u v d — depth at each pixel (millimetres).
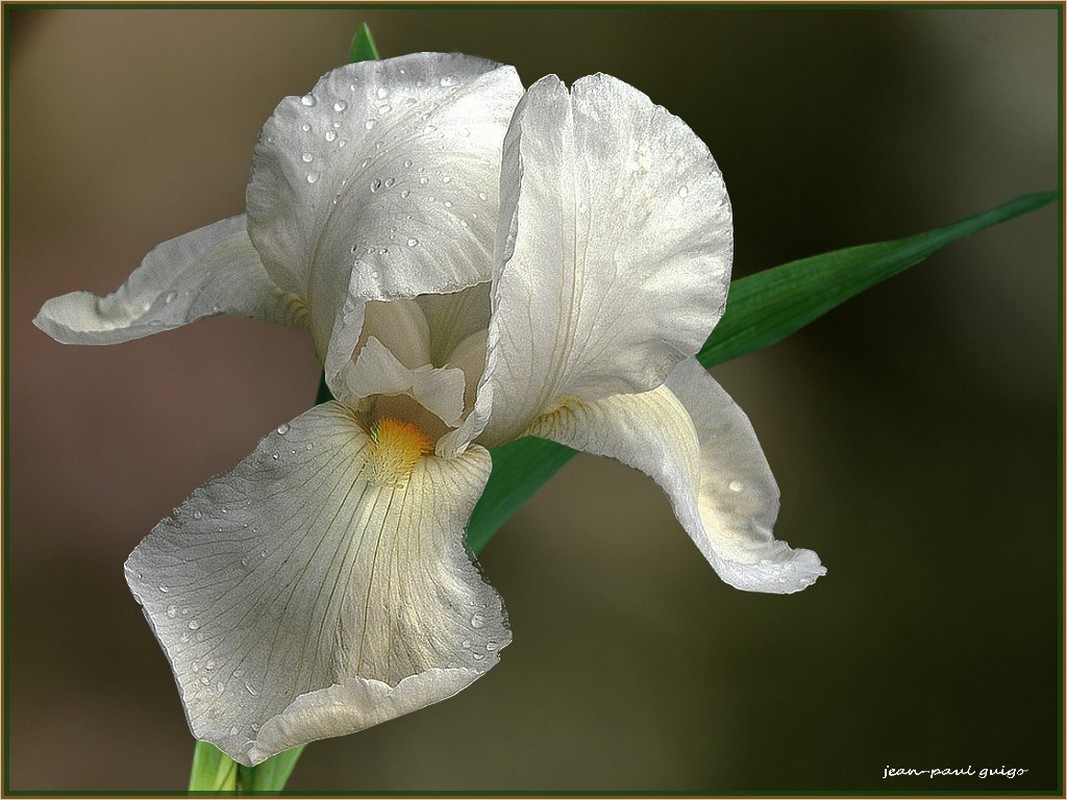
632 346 698
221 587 677
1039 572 1353
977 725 1296
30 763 1258
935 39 1399
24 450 1304
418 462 697
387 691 664
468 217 686
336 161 697
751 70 1422
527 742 1289
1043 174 1400
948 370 1421
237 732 669
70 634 1311
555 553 1357
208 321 1379
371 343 694
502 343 685
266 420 1365
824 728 1294
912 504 1391
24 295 1354
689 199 695
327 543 682
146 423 1335
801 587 707
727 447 723
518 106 677
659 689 1311
